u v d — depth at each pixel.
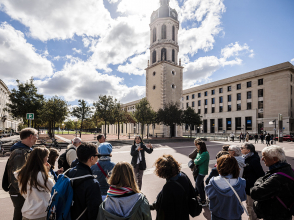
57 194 1.72
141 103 28.16
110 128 71.25
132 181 1.70
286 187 1.94
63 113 23.02
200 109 58.78
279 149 2.12
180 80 37.88
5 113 50.56
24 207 2.03
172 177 2.09
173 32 37.62
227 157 2.27
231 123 49.16
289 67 38.56
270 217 2.03
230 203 2.14
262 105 43.03
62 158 3.85
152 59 38.28
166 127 34.31
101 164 2.62
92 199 1.74
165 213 1.99
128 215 1.58
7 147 13.88
